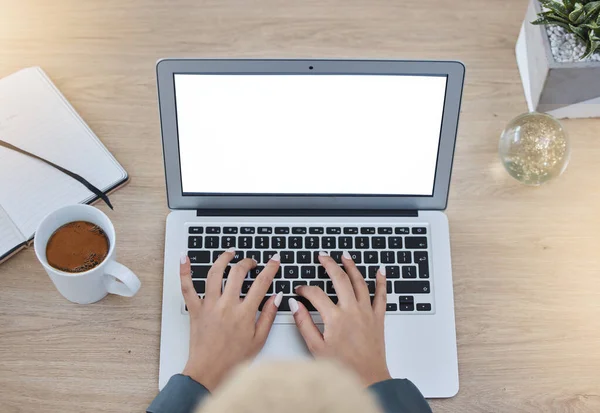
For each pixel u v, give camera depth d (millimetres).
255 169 874
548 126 912
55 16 1054
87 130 958
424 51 1044
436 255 877
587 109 981
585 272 896
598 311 870
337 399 330
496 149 982
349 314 809
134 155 958
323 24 1060
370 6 1075
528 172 917
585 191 951
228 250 860
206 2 1071
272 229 884
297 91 834
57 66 1020
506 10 1078
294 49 1042
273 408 322
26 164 922
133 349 829
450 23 1065
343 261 858
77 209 811
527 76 1000
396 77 830
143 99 1000
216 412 323
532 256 906
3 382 805
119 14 1060
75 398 800
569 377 830
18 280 864
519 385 824
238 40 1045
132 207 920
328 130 852
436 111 846
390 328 839
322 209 900
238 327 798
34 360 819
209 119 844
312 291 829
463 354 840
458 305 870
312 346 794
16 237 874
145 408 797
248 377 335
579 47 934
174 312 838
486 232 920
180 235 880
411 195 894
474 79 1026
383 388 740
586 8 901
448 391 811
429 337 835
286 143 858
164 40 1042
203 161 866
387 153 866
